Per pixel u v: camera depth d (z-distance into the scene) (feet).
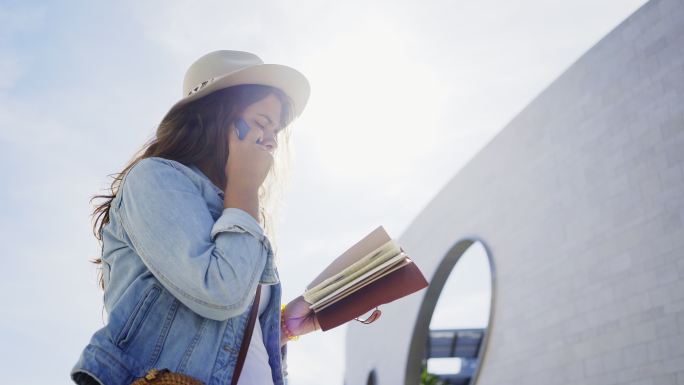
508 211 57.72
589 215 48.03
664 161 42.47
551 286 50.70
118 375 3.92
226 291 3.97
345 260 5.28
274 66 5.01
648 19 44.98
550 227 51.88
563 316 48.91
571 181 50.31
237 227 4.12
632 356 42.27
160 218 4.12
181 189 4.30
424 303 70.33
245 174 4.41
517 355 53.16
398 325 76.48
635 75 45.55
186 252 3.99
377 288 5.16
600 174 47.55
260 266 4.20
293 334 5.38
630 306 43.09
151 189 4.24
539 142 54.70
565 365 47.88
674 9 43.34
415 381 72.49
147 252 4.11
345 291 5.15
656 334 40.86
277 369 4.74
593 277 46.65
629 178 44.83
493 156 60.95
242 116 5.03
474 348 95.76
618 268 44.57
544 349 50.26
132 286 4.17
